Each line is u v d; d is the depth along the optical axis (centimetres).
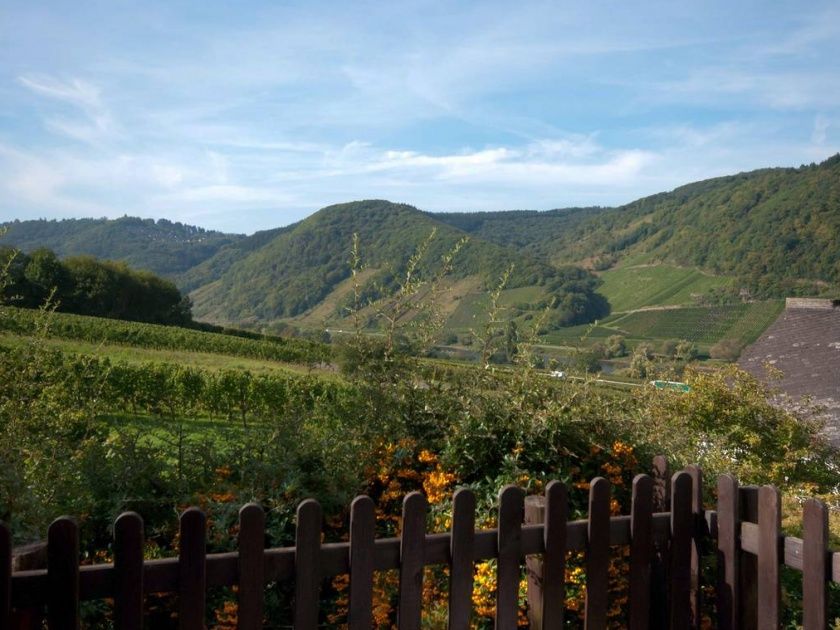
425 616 329
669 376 1102
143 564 226
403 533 262
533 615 302
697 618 329
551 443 419
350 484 393
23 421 509
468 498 273
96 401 632
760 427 1074
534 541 288
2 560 207
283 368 3409
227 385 2048
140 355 3366
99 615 319
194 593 232
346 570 258
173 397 1998
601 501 301
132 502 365
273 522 358
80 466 385
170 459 419
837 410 1609
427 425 457
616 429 454
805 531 295
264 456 400
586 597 302
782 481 972
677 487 323
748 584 317
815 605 290
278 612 334
